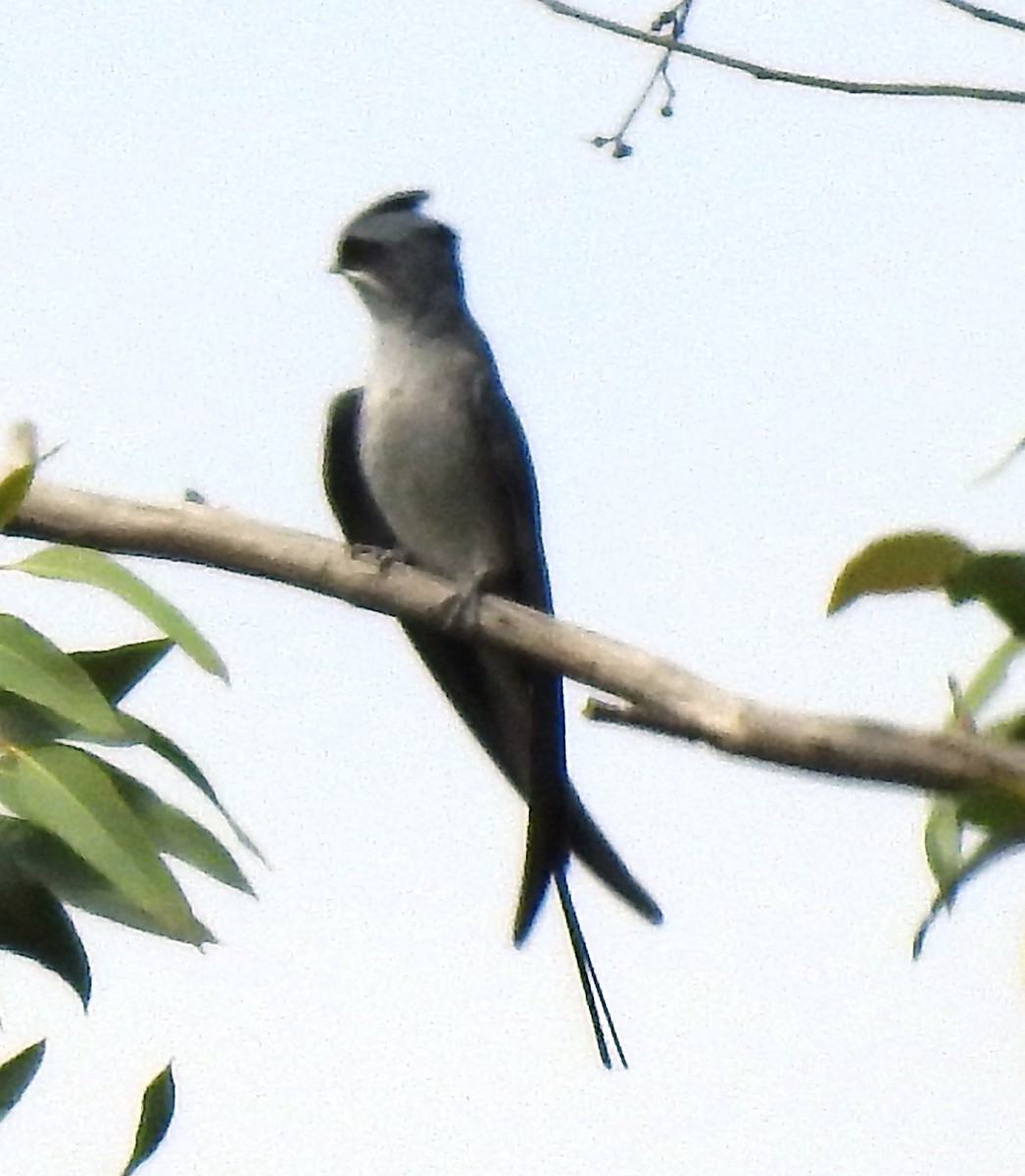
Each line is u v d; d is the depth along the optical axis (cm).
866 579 429
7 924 502
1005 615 426
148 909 483
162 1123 503
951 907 454
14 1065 499
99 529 604
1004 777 434
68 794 486
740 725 480
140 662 531
